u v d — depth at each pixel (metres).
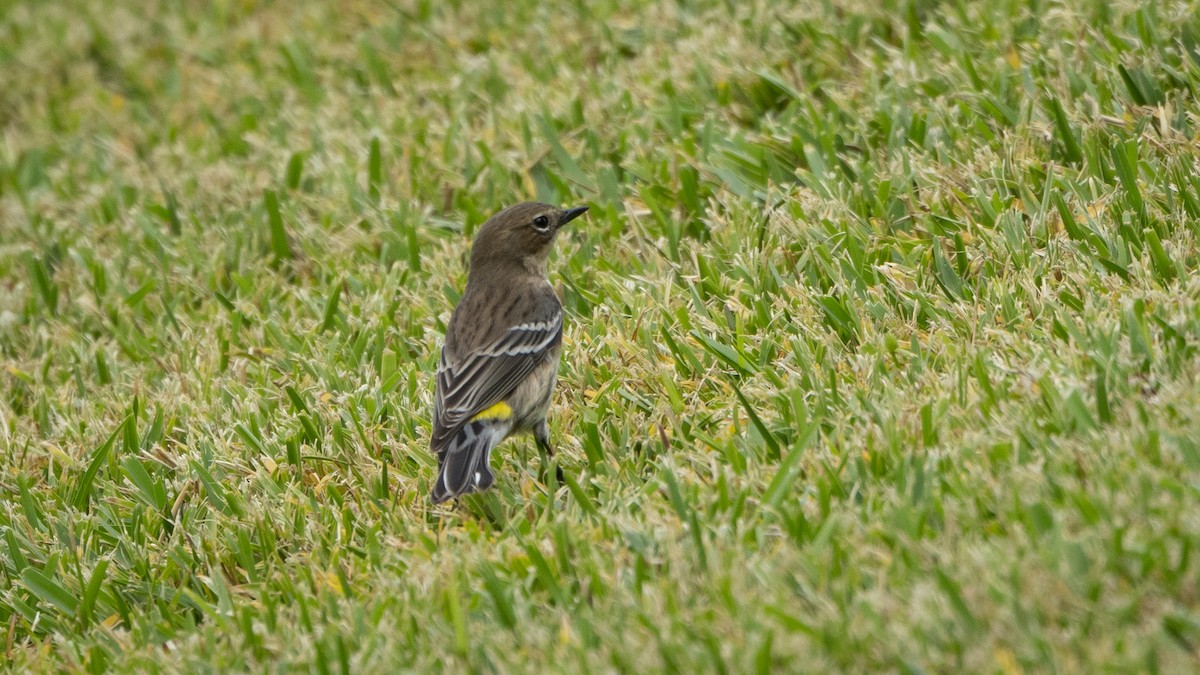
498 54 16.92
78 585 9.98
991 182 11.67
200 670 8.48
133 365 13.24
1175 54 12.48
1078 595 6.93
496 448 10.61
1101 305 9.70
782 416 9.67
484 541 8.99
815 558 7.71
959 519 7.80
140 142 18.00
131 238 15.17
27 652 9.48
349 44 18.45
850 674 6.88
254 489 10.49
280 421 11.20
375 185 14.73
